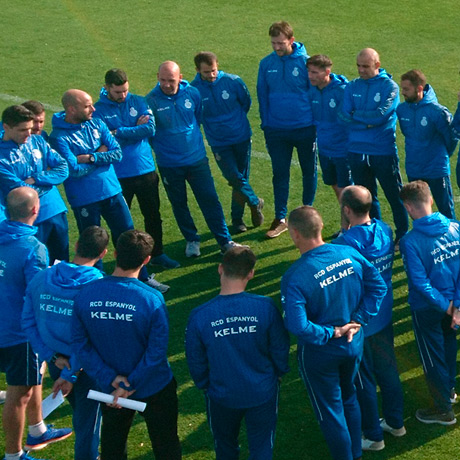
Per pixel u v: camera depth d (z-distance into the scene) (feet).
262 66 30.91
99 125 26.35
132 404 16.99
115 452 18.08
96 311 16.83
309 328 17.10
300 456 20.03
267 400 17.37
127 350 17.07
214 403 17.54
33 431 20.81
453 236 19.66
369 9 59.57
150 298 16.89
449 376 20.66
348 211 19.65
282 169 31.32
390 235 19.86
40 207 24.71
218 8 61.87
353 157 29.25
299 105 30.53
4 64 52.70
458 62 49.85
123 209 27.27
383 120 28.12
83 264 18.10
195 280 28.96
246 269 16.89
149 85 49.24
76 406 18.56
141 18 60.54
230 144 31.09
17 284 19.36
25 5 64.34
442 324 20.34
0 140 24.06
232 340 16.84
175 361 24.14
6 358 19.61
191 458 20.07
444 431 20.48
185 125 28.76
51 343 18.04
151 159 28.60
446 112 27.32
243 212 32.96
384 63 50.39
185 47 54.80
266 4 62.13
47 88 48.83
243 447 20.47
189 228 30.48
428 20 56.90
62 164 24.88
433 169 28.09
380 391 21.65
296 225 17.63
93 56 53.67
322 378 18.02
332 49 53.06
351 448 18.80
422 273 19.35
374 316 19.36
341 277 17.56
